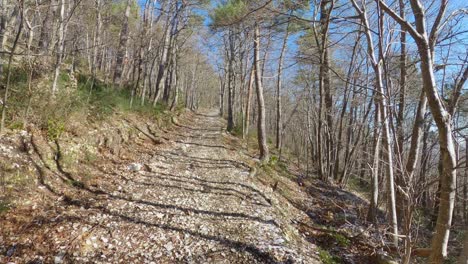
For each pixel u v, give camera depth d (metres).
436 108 3.11
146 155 9.12
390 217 5.20
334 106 14.03
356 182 16.84
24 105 6.16
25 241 3.81
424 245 5.86
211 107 61.94
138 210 5.22
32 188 5.00
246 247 4.50
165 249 4.20
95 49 14.80
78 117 7.47
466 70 5.46
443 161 3.12
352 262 5.25
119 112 11.07
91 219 4.62
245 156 12.23
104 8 15.66
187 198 6.19
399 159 3.81
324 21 5.12
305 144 19.03
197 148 11.78
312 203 9.25
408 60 5.63
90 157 6.88
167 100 24.28
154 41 20.80
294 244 5.04
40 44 8.68
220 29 6.73
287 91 24.05
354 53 8.95
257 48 11.55
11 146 5.39
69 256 3.71
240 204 6.37
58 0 7.77
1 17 9.65
